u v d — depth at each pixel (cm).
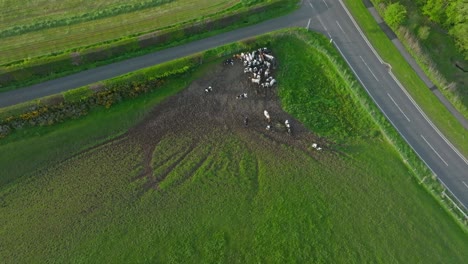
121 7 5800
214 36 5675
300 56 5628
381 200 4600
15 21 5619
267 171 4750
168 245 4256
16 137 4719
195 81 5322
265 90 5306
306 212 4488
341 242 4322
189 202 4512
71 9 5788
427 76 5506
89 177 4622
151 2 5872
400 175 4784
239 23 5806
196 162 4778
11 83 5084
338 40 5725
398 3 5688
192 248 4244
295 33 5728
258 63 5441
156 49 5488
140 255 4194
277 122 5081
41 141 4741
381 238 4362
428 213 4547
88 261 4150
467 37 5516
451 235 4425
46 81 5138
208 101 5184
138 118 5009
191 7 5856
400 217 4500
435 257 4288
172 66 5294
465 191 4728
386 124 5088
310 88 5384
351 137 5047
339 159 4862
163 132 4950
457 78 5678
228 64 5466
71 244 4241
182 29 5572
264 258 4206
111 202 4488
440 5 5634
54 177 4603
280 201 4550
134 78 5147
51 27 5569
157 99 5144
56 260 4156
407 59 5619
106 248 4228
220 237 4306
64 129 4822
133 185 4597
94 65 5297
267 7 5897
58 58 5181
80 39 5469
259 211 4481
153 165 4734
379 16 5922
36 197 4481
